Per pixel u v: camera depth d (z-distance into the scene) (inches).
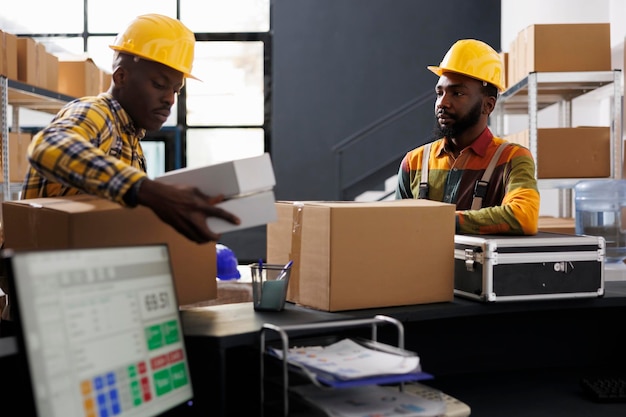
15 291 33.0
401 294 60.8
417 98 272.1
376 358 48.0
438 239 62.4
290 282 62.8
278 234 65.2
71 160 46.9
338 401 47.5
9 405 45.1
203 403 49.7
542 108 209.8
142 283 42.0
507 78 180.2
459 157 90.4
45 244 51.4
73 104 58.4
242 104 276.7
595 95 180.2
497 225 76.2
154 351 41.7
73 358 35.5
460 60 86.8
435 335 69.4
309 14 273.7
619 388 63.7
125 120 61.4
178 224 46.0
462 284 65.9
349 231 58.2
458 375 70.5
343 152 275.1
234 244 270.5
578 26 152.6
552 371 72.8
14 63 167.0
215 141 277.6
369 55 273.3
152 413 40.3
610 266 112.0
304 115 275.6
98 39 278.5
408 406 47.1
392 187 276.5
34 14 278.5
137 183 45.7
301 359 47.4
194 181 48.7
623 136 152.8
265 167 49.2
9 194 165.0
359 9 272.7
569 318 74.7
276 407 48.6
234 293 71.1
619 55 177.5
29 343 33.0
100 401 36.6
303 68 274.7
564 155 152.2
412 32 272.2
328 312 57.9
